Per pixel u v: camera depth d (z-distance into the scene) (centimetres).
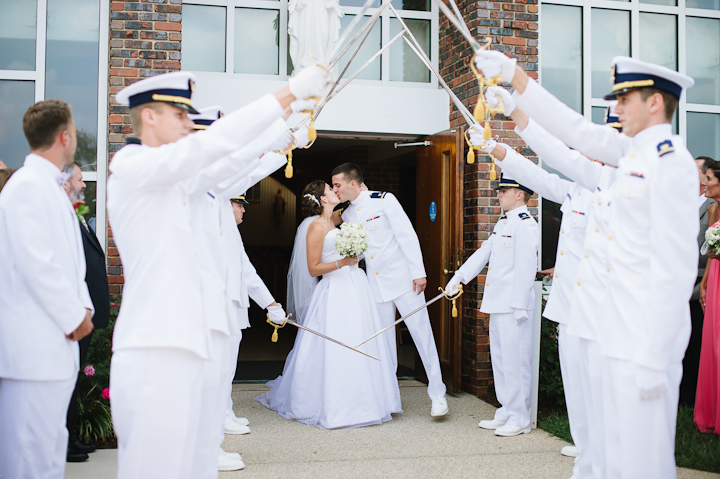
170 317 219
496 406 531
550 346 523
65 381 265
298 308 564
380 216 510
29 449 260
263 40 599
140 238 223
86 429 414
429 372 492
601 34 636
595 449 294
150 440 216
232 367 439
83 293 279
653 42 648
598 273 277
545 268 608
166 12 526
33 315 262
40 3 540
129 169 216
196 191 258
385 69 627
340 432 450
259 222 1598
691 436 414
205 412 253
